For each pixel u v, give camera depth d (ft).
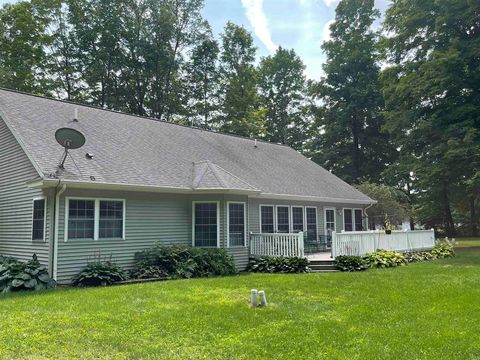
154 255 41.04
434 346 17.74
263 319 22.26
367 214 84.64
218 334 19.51
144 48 113.29
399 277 38.81
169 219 44.65
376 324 21.36
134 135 51.80
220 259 42.96
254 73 133.80
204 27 124.47
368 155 127.24
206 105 129.08
